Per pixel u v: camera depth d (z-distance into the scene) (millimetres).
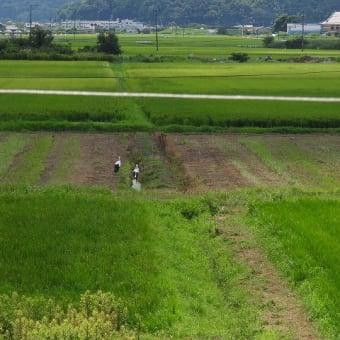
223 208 23141
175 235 20234
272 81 65812
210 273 17531
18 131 39438
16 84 60156
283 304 15562
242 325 14367
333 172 30719
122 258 17438
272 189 26109
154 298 14938
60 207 22016
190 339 13508
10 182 27656
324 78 69375
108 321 12969
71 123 40750
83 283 15570
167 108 45062
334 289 15266
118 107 45156
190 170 30656
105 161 32250
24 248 17797
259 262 18141
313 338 13844
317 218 20859
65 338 12062
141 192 25969
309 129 40875
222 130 40531
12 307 13781
